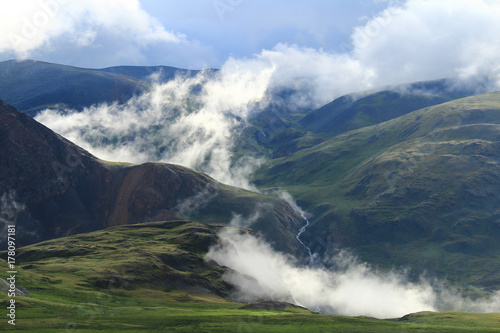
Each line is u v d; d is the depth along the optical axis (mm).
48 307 91000
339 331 93562
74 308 96000
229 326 90500
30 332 72312
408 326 105125
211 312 112125
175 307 124812
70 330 75875
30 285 116000
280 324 96812
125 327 82312
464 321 120625
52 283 129125
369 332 94688
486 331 100250
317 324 99812
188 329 84938
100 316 90688
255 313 114812
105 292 133500
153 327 84562
